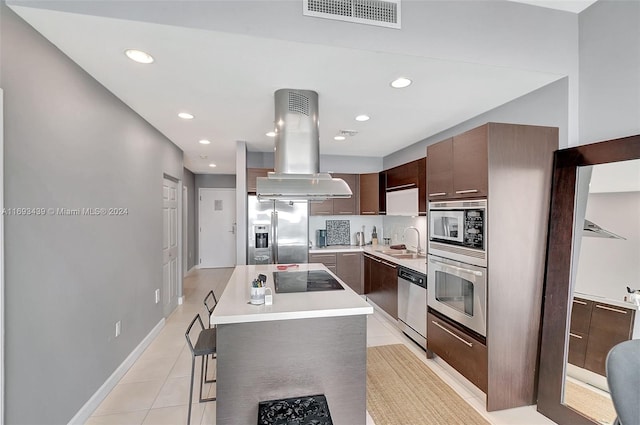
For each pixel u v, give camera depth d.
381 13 1.79
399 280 3.50
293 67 1.98
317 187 2.35
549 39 2.09
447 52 1.89
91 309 2.11
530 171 2.11
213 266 7.54
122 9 1.48
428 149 2.76
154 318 3.36
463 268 2.30
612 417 1.74
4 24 1.40
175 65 1.94
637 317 1.69
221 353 1.75
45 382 1.66
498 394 2.09
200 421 2.01
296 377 1.83
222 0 1.58
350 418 1.90
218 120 3.07
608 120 1.97
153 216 3.33
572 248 1.98
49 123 1.70
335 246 5.05
